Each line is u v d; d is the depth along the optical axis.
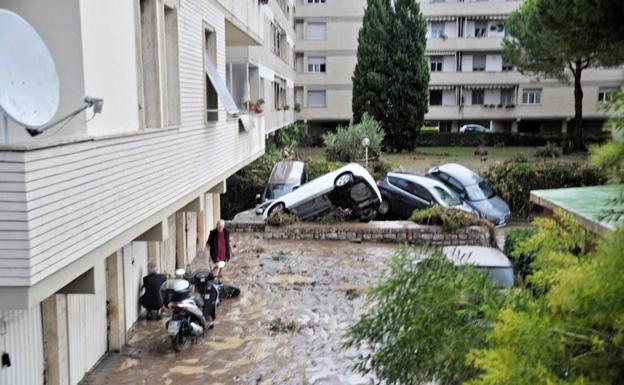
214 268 14.03
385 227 18.64
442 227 18.47
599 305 2.86
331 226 18.84
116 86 7.20
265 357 9.77
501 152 41.12
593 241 3.85
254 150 16.89
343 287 13.66
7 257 4.71
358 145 29.97
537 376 2.78
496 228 20.70
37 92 4.93
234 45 19.83
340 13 48.38
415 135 41.41
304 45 48.88
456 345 3.91
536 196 9.17
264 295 13.12
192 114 10.65
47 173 5.00
